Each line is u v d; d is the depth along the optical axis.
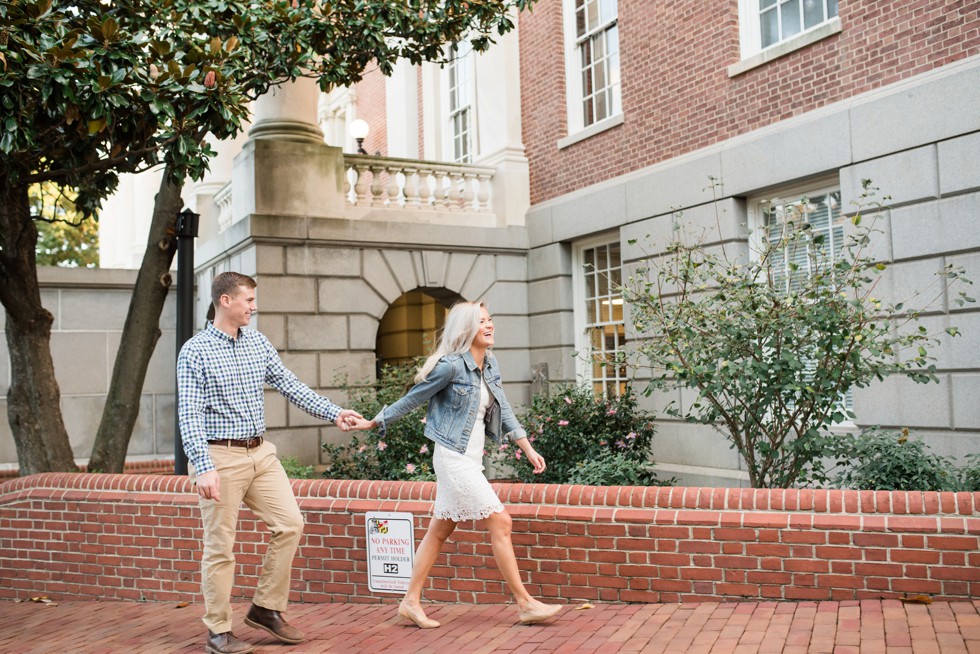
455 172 12.51
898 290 7.81
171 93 6.72
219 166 14.11
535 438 9.23
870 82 8.13
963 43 7.36
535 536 5.43
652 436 9.93
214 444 4.64
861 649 3.91
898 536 4.66
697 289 6.78
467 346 4.78
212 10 7.84
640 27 10.81
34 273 8.29
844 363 6.06
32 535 6.85
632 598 5.18
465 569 5.53
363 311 11.34
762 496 5.01
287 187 10.98
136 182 17.98
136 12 7.61
